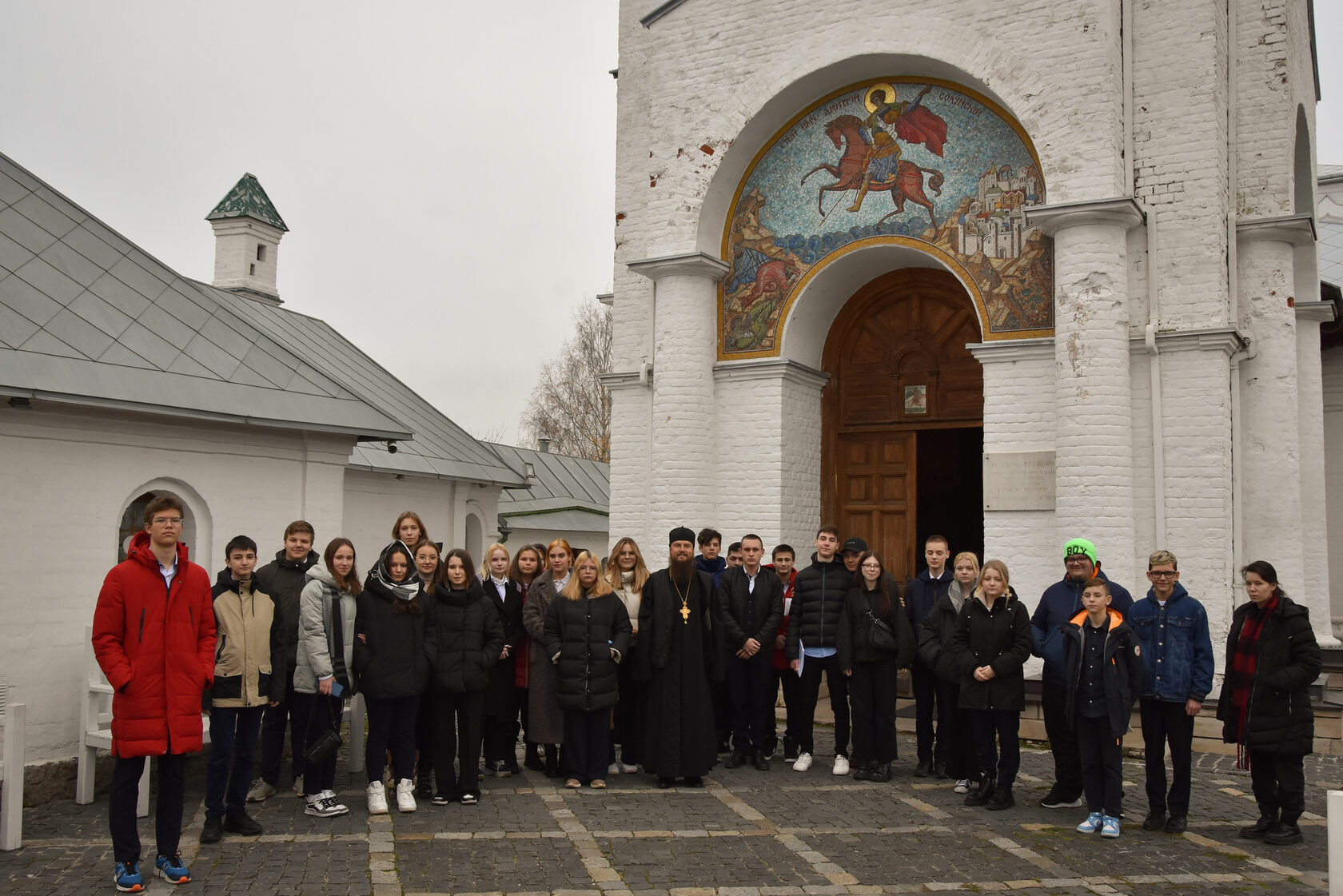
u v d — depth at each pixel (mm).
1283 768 7977
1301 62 16109
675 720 9438
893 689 10031
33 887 6703
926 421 15766
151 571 6824
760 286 15273
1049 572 12992
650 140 15586
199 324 11758
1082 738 8258
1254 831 8117
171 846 6832
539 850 7516
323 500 12398
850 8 14250
